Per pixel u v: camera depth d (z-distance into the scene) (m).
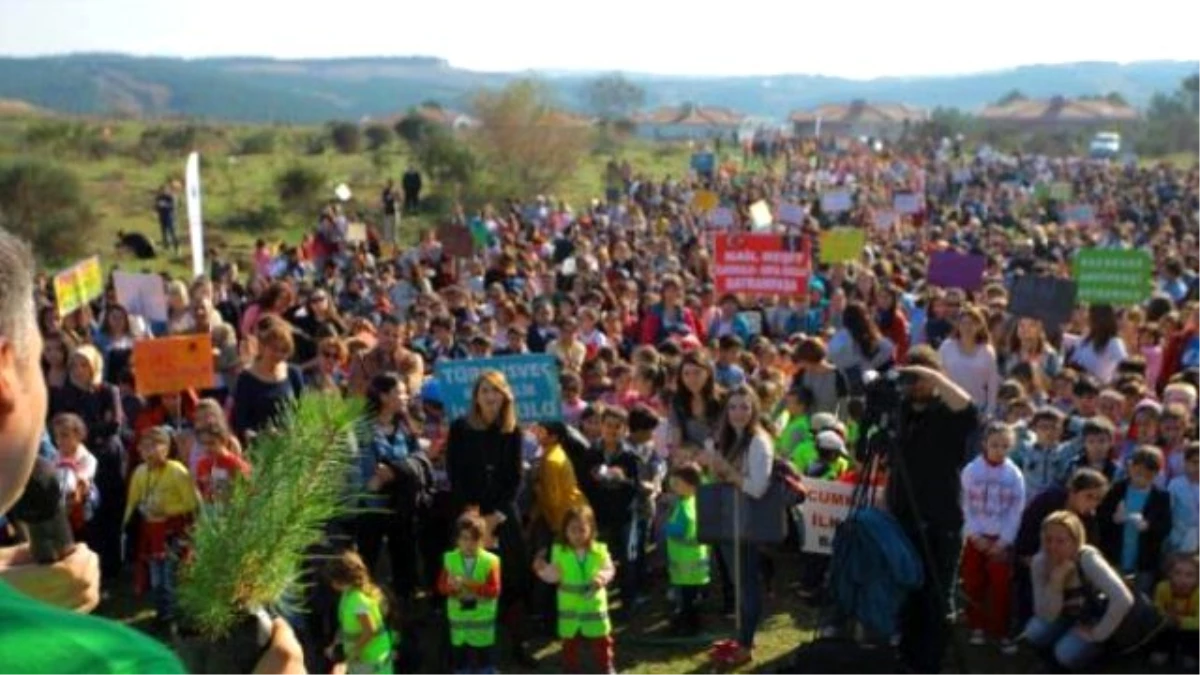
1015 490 9.13
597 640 8.60
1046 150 113.06
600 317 15.18
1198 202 48.06
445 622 8.65
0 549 1.81
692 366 9.48
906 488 7.42
